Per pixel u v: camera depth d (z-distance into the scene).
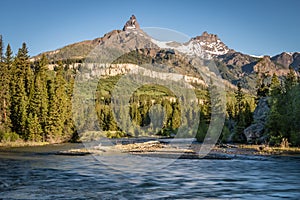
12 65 66.12
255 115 59.19
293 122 45.56
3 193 15.68
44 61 71.06
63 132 58.91
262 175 21.05
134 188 16.70
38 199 14.53
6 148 45.47
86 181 18.55
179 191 16.12
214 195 15.41
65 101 60.16
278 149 39.88
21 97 60.91
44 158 30.80
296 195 15.52
